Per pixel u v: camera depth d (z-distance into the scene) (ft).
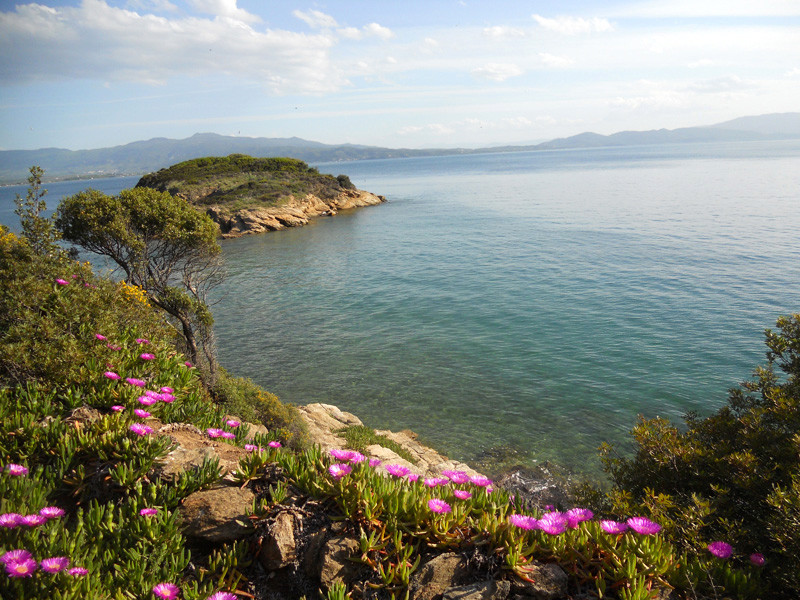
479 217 312.29
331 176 419.13
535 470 61.98
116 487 17.01
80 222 62.28
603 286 147.95
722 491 21.49
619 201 349.41
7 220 337.52
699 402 78.33
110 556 14.08
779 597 16.30
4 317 26.94
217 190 336.08
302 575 14.42
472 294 148.36
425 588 13.04
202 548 15.66
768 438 25.30
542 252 200.75
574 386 86.02
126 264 64.80
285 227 307.78
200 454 19.16
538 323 119.96
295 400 84.02
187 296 64.08
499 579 13.08
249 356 105.50
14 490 15.12
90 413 21.33
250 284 171.73
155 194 68.49
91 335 27.48
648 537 14.05
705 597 13.12
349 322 127.34
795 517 17.28
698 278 148.05
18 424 18.89
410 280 168.86
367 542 14.10
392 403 82.33
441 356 102.32
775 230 209.05
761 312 116.26
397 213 352.69
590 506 27.71
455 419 76.38
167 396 22.54
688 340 103.14
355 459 16.80
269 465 17.94
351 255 216.54
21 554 11.87
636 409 77.36
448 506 14.55
